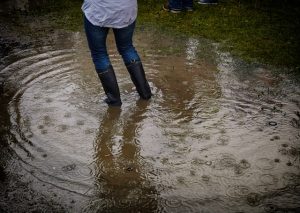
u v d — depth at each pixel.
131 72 3.92
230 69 4.58
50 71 4.45
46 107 3.86
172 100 4.02
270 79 4.38
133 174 3.14
